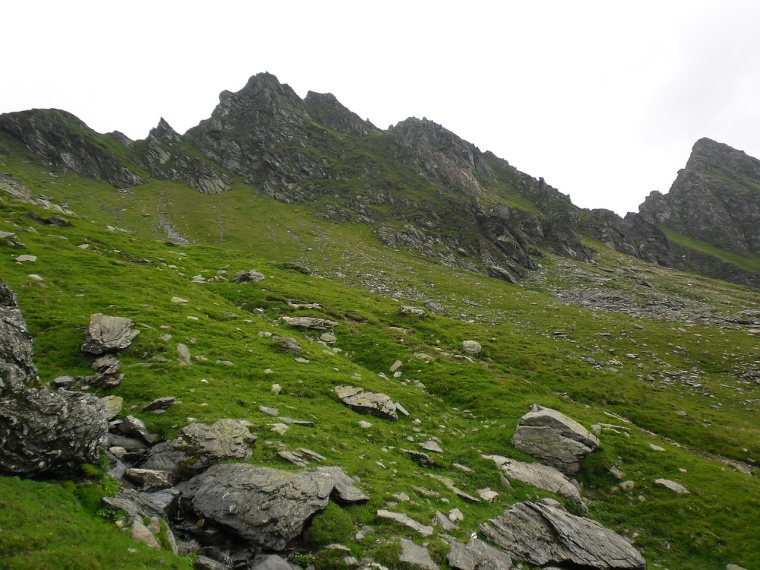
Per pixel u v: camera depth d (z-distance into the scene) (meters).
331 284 73.19
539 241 169.62
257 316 45.91
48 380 21.50
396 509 15.49
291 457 17.05
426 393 34.16
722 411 44.00
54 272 37.44
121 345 25.81
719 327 79.19
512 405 32.88
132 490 13.16
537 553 15.09
